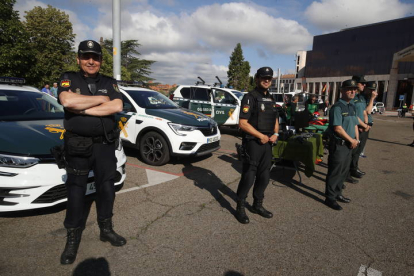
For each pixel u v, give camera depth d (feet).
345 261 7.87
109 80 7.75
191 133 15.93
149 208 10.77
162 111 17.17
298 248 8.44
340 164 11.32
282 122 14.94
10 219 9.22
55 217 9.50
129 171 15.35
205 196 12.30
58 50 88.74
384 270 7.54
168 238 8.65
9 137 9.25
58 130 10.68
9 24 44.60
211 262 7.52
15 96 12.47
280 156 14.49
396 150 26.27
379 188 14.62
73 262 7.25
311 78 211.00
